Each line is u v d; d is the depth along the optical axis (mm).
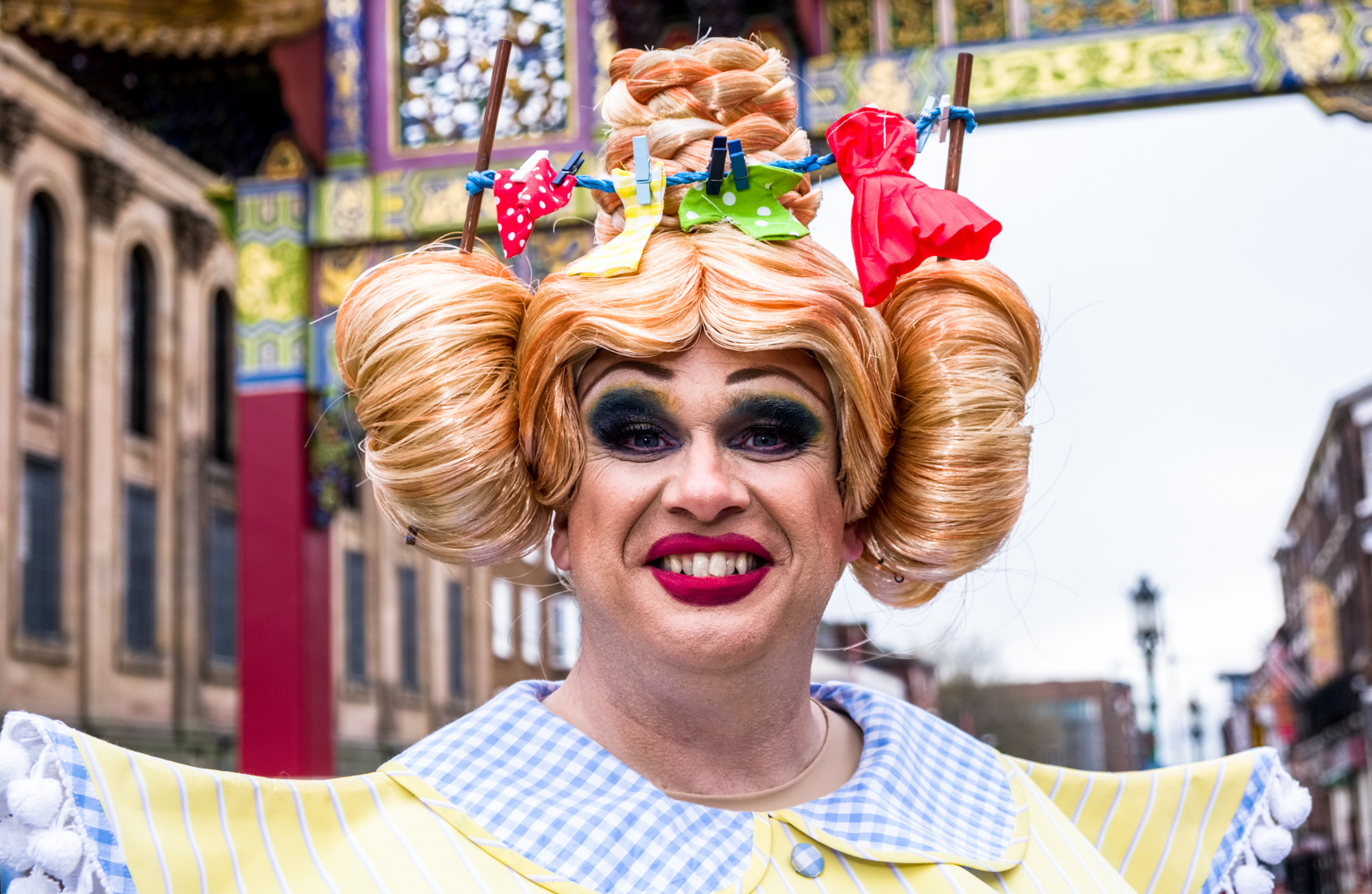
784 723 1306
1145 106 6109
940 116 1322
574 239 5723
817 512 1247
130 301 18109
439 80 6297
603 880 1144
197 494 18844
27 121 15531
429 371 1260
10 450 15242
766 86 1355
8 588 15133
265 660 6043
